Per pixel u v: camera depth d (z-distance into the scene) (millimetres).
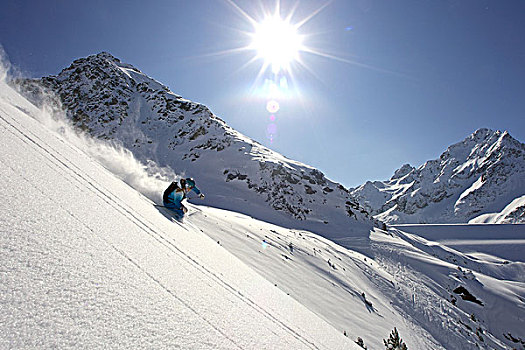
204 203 41375
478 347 19375
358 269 24047
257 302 2389
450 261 52438
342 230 44688
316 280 14656
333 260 22250
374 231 47719
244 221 20953
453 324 21312
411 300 22547
